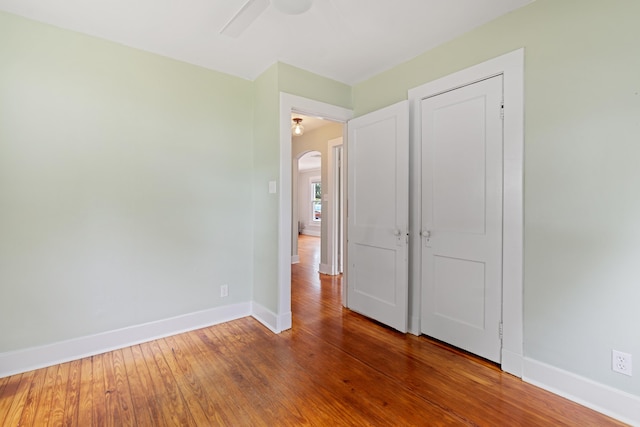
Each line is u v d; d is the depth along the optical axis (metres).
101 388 1.85
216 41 2.35
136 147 2.42
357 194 3.07
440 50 2.41
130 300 2.41
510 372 2.00
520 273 1.94
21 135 2.00
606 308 1.62
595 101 1.64
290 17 2.05
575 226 1.72
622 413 1.57
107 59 2.30
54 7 1.92
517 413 1.63
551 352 1.82
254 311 3.04
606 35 1.61
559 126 1.77
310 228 11.10
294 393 1.81
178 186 2.63
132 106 2.40
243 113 3.01
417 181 2.59
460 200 2.29
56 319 2.13
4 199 1.96
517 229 1.95
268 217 2.81
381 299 2.82
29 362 2.03
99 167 2.27
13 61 1.97
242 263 3.02
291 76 2.74
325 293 3.84
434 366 2.11
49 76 2.08
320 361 2.18
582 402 1.69
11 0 1.85
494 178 2.08
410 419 1.59
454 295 2.35
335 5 1.93
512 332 1.99
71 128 2.16
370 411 1.65
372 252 2.90
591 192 1.66
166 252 2.58
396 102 2.76
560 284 1.78
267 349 2.36
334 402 1.73
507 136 2.00
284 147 2.69
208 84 2.79
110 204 2.32
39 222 2.06
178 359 2.20
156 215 2.52
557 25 1.78
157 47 2.43
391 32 2.24
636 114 1.52
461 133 2.28
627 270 1.55
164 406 1.69
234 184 2.95
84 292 2.22
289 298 2.74
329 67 2.80
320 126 4.98
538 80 1.86
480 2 1.90
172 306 2.61
